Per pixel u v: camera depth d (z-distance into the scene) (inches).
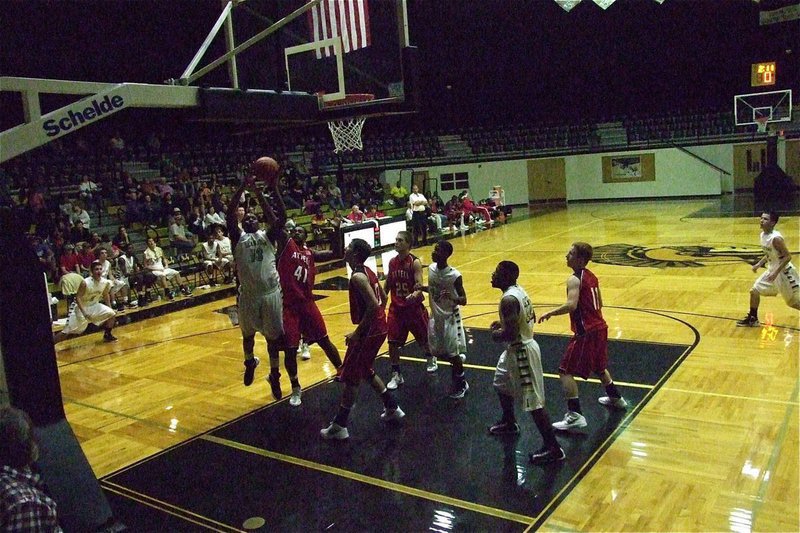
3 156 148.9
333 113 221.9
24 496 110.0
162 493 191.9
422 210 765.3
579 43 1090.7
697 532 154.9
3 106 597.0
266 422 245.3
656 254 556.4
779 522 157.5
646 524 159.5
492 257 609.9
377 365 308.2
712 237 624.4
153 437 237.5
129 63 678.5
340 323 398.9
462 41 1048.2
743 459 190.9
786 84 1061.8
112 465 214.2
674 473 184.9
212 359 340.5
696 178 1065.5
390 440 219.9
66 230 549.3
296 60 224.7
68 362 350.6
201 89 181.0
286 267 251.8
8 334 158.9
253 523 171.3
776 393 240.4
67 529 157.3
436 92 1142.3
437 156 1133.1
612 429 216.5
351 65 219.5
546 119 1181.7
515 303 188.1
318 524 168.6
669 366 277.0
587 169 1134.4
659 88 1134.4
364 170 1040.8
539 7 1010.1
